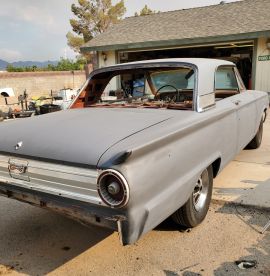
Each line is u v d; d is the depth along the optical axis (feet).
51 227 11.65
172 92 13.07
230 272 8.64
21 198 9.16
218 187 13.74
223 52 49.67
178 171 8.68
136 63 12.76
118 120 9.63
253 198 12.47
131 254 9.69
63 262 9.52
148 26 49.78
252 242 9.95
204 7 51.67
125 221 7.10
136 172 7.16
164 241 10.21
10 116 34.09
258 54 38.58
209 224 11.08
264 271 8.61
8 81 53.26
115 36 49.01
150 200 7.61
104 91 14.53
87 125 9.28
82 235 11.00
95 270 9.06
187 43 41.04
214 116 10.71
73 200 7.95
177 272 8.77
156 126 8.84
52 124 9.74
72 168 7.78
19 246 10.47
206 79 11.25
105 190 7.20
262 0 47.09
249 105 15.16
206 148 10.26
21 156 8.73
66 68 97.19
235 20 42.47
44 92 58.29
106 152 7.41
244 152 19.04
